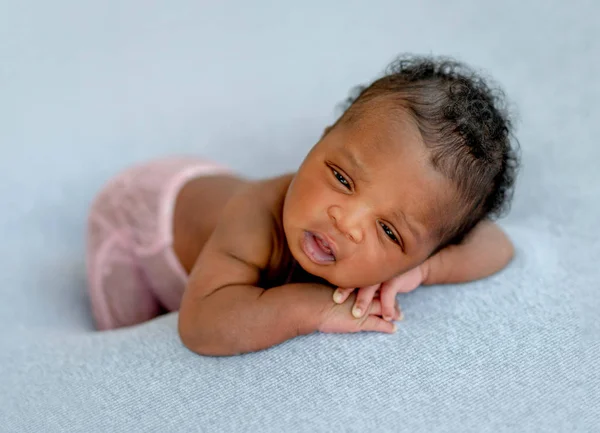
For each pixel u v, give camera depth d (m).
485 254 1.19
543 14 2.04
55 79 1.90
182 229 1.37
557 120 1.69
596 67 1.85
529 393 0.95
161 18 2.09
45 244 1.52
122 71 1.95
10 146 1.72
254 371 0.99
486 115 1.07
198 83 1.94
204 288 1.06
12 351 1.13
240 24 2.10
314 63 1.98
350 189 1.00
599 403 0.94
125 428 0.94
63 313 1.36
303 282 1.09
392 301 1.08
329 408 0.94
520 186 1.51
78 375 1.04
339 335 1.04
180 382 0.99
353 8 2.14
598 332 1.04
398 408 0.94
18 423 0.97
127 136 1.79
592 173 1.53
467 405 0.94
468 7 2.11
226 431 0.92
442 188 1.02
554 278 1.17
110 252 1.42
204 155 1.76
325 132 1.13
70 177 1.68
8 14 2.03
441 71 1.16
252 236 1.10
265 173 1.72
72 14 2.06
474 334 1.04
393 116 1.02
